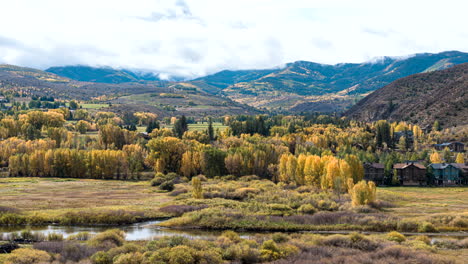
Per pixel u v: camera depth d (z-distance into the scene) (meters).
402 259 43.09
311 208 82.88
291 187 125.00
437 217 71.00
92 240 51.31
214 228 68.56
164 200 99.44
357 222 69.69
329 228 67.38
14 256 40.44
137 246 46.81
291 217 73.62
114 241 51.06
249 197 101.06
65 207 84.38
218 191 108.75
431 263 41.66
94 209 80.19
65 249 45.56
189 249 43.53
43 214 73.50
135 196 107.44
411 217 72.94
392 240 54.53
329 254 46.91
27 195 102.38
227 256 44.97
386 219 69.88
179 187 122.31
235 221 70.94
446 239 58.09
